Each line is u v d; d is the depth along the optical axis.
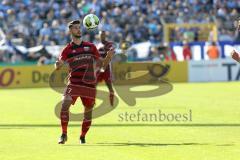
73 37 43.03
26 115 64.00
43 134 49.00
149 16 142.38
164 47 125.38
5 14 134.12
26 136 47.88
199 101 78.06
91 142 44.34
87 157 37.62
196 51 127.81
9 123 56.88
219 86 107.56
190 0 150.50
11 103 78.94
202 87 105.44
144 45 125.38
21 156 38.22
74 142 44.44
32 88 110.12
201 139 45.22
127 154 38.59
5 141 45.16
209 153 38.59
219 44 128.50
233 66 123.94
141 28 137.50
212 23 135.00
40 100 83.25
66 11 137.12
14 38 126.12
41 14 136.62
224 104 73.81
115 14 139.75
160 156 37.66
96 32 126.25
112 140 45.28
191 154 38.28
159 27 138.50
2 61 117.94
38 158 37.44
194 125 53.72
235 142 43.50
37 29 131.00
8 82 110.81
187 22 144.88
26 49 119.81
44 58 117.25
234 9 148.00
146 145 42.50
